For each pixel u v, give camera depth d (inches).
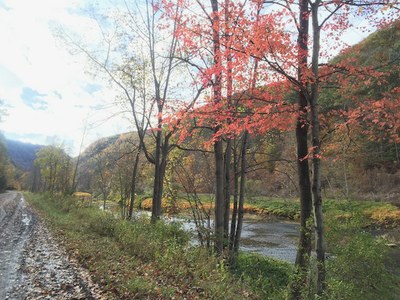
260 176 1488.7
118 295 273.4
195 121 335.3
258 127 306.5
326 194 1371.8
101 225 627.2
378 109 253.9
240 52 259.4
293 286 304.8
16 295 276.7
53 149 2100.1
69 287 297.7
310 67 285.3
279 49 251.4
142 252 415.8
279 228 1089.4
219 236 435.2
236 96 308.2
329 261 289.6
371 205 1189.1
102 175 1107.9
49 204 1427.2
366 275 279.7
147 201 1181.1
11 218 963.3
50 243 525.3
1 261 397.4
